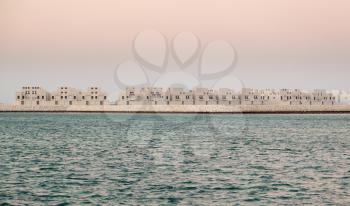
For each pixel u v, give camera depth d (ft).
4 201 285.02
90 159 477.77
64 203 281.13
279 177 364.17
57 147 606.55
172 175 374.63
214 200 287.89
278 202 283.18
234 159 479.82
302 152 545.44
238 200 287.89
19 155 509.76
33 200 287.69
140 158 488.85
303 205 276.21
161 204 278.87
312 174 378.32
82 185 331.57
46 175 373.61
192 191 312.50
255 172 390.01
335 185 331.16
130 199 290.56
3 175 372.17
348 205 276.00
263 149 583.58
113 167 419.33
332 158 485.15
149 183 339.36
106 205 276.82
